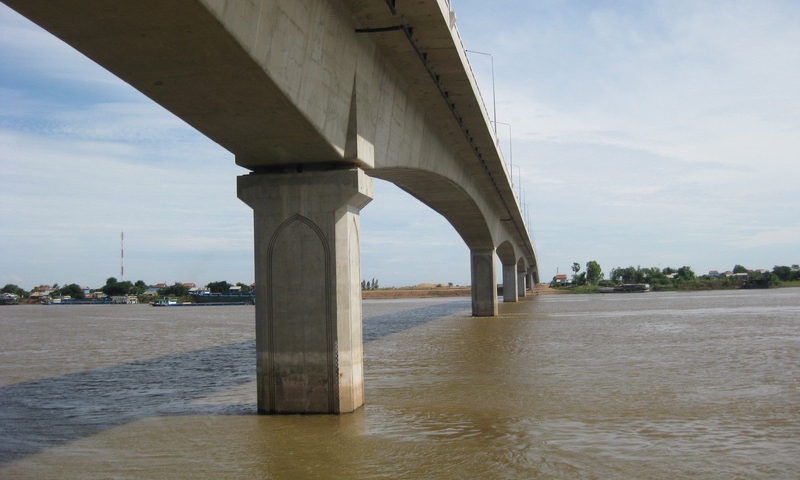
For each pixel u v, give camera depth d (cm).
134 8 1078
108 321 8225
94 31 1152
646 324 5066
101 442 1620
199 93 1414
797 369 2564
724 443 1484
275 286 1817
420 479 1258
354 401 1838
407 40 2034
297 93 1494
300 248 1802
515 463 1347
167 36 1174
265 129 1606
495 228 6644
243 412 1902
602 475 1267
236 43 1204
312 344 1798
